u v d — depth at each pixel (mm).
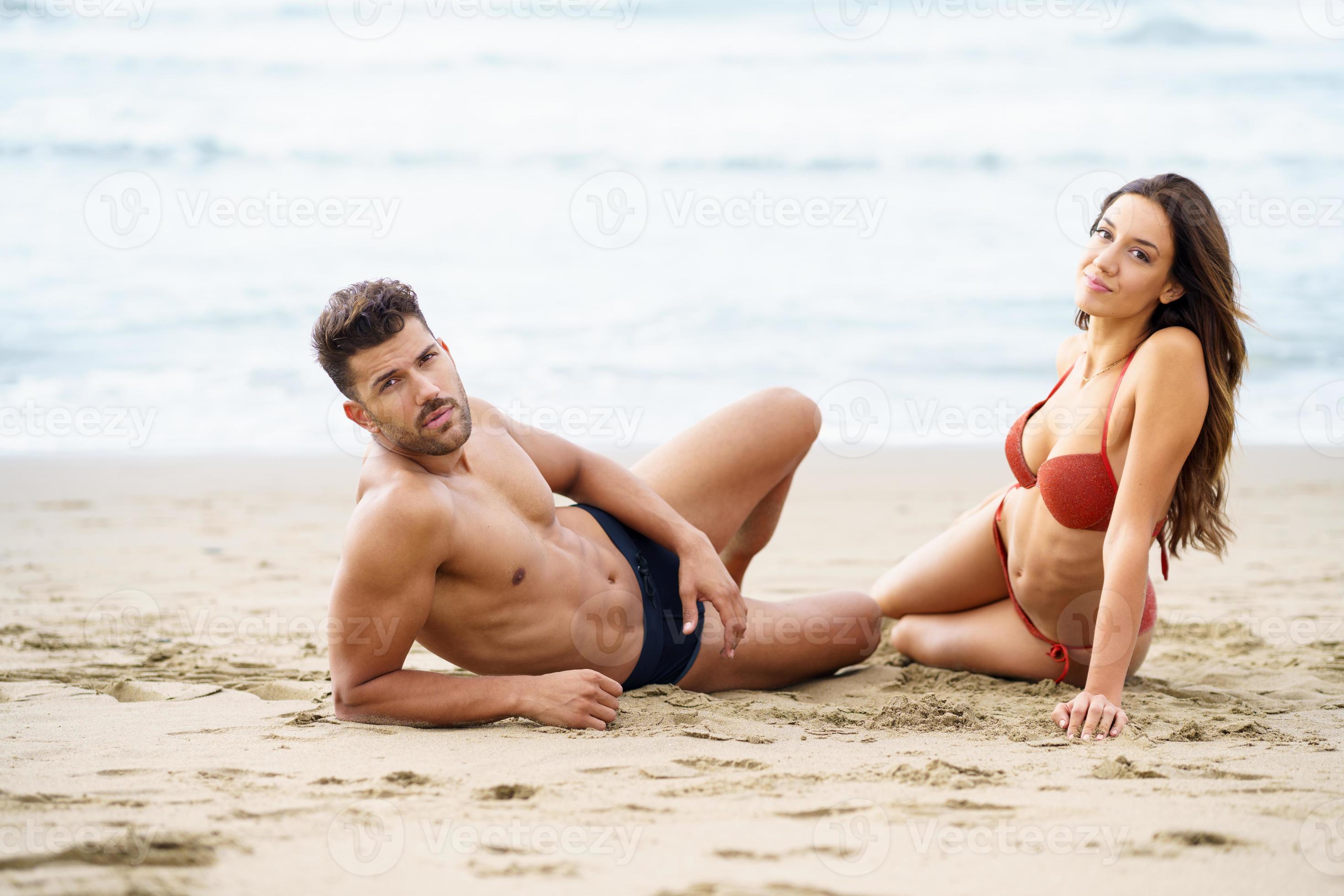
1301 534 12789
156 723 5594
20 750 5051
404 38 47125
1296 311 26484
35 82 42750
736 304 27531
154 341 24312
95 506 14773
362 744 5129
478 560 5434
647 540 6434
